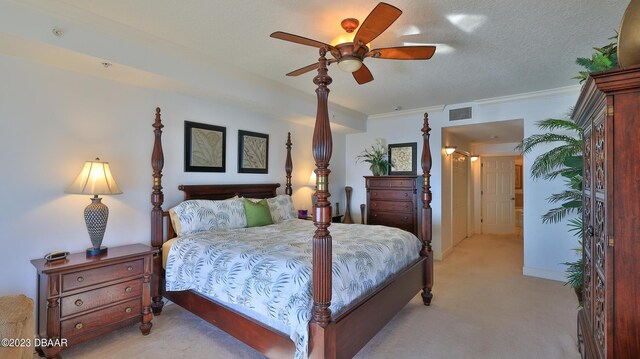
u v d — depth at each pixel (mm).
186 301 2672
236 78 3492
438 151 5082
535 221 4258
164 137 3326
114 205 2949
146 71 2711
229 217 3426
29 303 1822
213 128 3779
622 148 1282
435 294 3604
